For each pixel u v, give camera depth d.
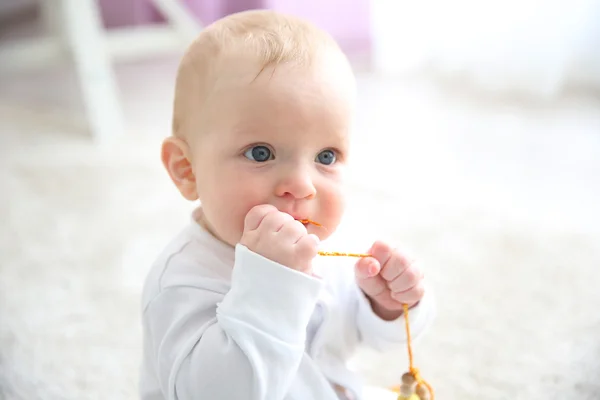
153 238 1.42
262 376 0.63
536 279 1.28
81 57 1.85
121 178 1.66
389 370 1.08
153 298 0.73
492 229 1.44
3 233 1.43
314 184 0.68
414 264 0.73
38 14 2.80
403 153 1.77
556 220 1.47
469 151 1.79
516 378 1.05
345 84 0.70
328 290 0.78
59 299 1.23
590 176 1.65
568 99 2.09
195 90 0.71
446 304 1.21
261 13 0.76
